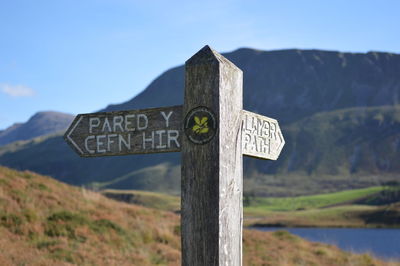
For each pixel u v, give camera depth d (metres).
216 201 3.96
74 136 4.59
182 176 4.10
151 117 4.35
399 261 25.86
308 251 22.75
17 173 22.88
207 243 3.96
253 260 18.62
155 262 15.76
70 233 16.66
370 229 128.00
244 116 4.33
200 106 4.08
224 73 4.09
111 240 17.05
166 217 24.31
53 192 21.44
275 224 149.38
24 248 14.20
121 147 4.43
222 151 4.01
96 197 23.31
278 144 4.79
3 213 16.59
